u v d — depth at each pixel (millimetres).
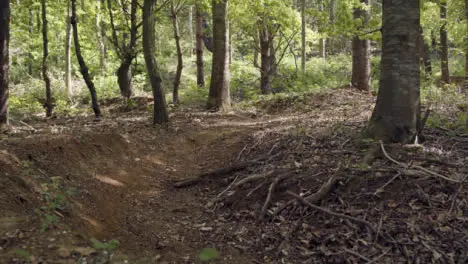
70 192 4574
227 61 14719
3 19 8367
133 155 7684
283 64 24109
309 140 7309
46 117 13344
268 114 14039
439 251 3619
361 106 11289
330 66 25562
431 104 9523
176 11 16141
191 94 18625
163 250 4180
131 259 3783
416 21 5965
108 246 3551
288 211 4828
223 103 14633
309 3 30125
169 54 27578
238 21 19062
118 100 17281
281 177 5461
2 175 4332
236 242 4445
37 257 3254
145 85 24781
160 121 10953
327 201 4762
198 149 9148
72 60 24969
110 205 5281
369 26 7750
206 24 25828
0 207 3895
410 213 4191
